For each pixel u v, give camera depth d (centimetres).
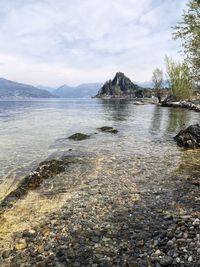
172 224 922
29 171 1659
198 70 2770
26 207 1141
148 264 722
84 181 1463
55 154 2120
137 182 1430
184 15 2442
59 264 755
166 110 7556
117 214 1046
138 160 1916
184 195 1215
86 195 1259
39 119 5153
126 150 2273
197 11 2369
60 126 4012
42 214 1072
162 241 820
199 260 704
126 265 726
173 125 4072
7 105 12850
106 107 10188
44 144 2538
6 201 1208
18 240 886
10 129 3578
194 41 2539
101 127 3628
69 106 11850
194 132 2489
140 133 3269
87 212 1075
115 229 929
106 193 1278
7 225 988
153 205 1119
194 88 3189
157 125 4094
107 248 817
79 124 4300
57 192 1309
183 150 2252
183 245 780
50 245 851
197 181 1403
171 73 9212
